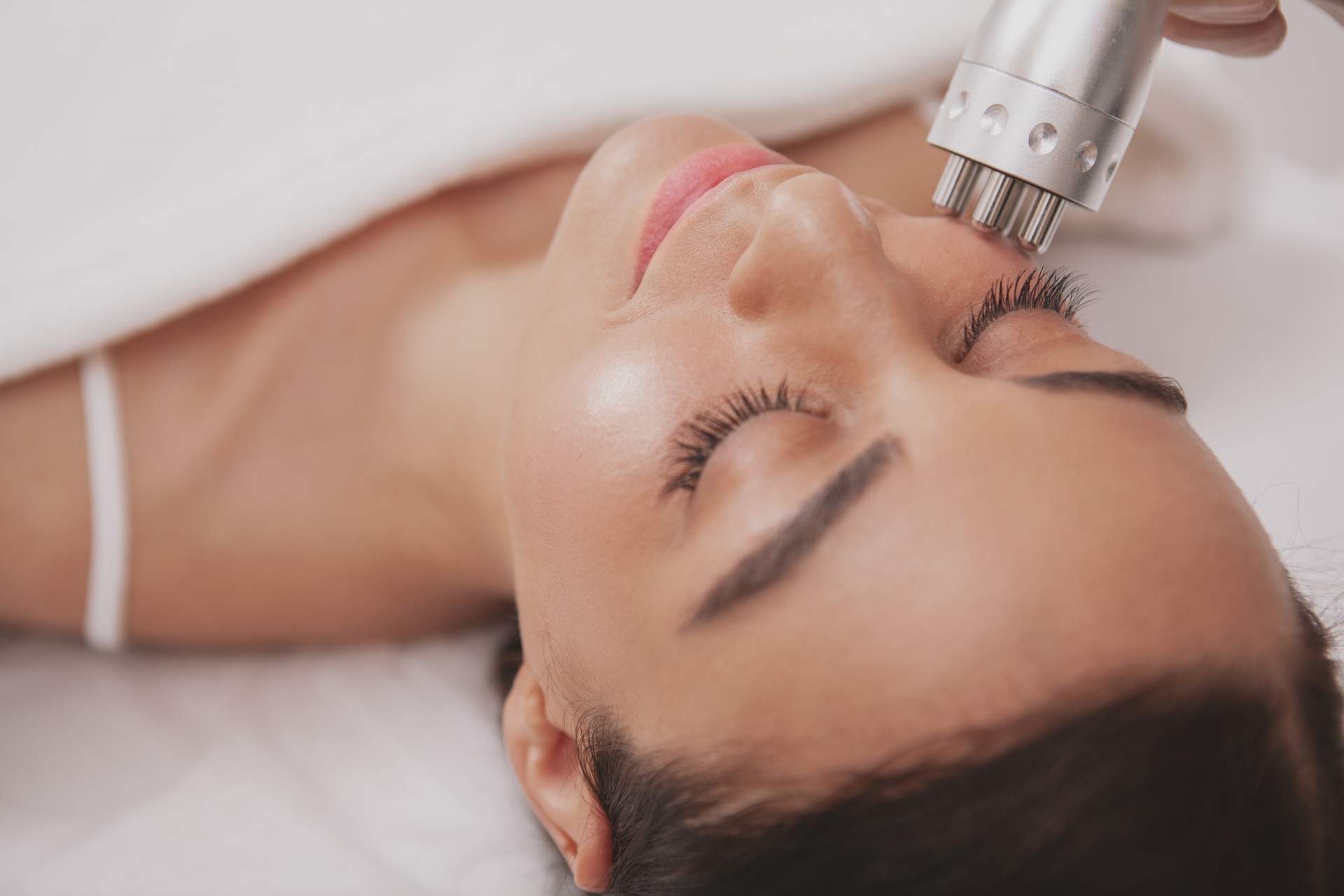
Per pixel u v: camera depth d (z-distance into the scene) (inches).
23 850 32.2
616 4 37.7
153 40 36.3
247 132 35.6
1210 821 19.3
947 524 19.2
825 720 19.8
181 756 35.2
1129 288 45.2
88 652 38.3
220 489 36.0
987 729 18.8
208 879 32.4
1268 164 49.9
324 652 40.0
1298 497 38.0
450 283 36.7
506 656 37.1
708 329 22.7
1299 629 21.6
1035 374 21.7
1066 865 19.1
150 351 35.0
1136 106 21.7
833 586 19.6
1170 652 18.8
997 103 21.7
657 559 22.0
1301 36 47.6
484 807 35.4
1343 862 22.5
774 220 21.6
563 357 24.9
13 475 34.4
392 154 33.9
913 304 22.3
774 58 37.4
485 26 36.5
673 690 21.7
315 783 35.4
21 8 36.3
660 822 23.0
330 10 36.7
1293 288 44.6
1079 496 19.4
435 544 38.1
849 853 20.2
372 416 36.7
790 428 21.2
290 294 35.6
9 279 33.3
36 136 35.4
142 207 34.6
